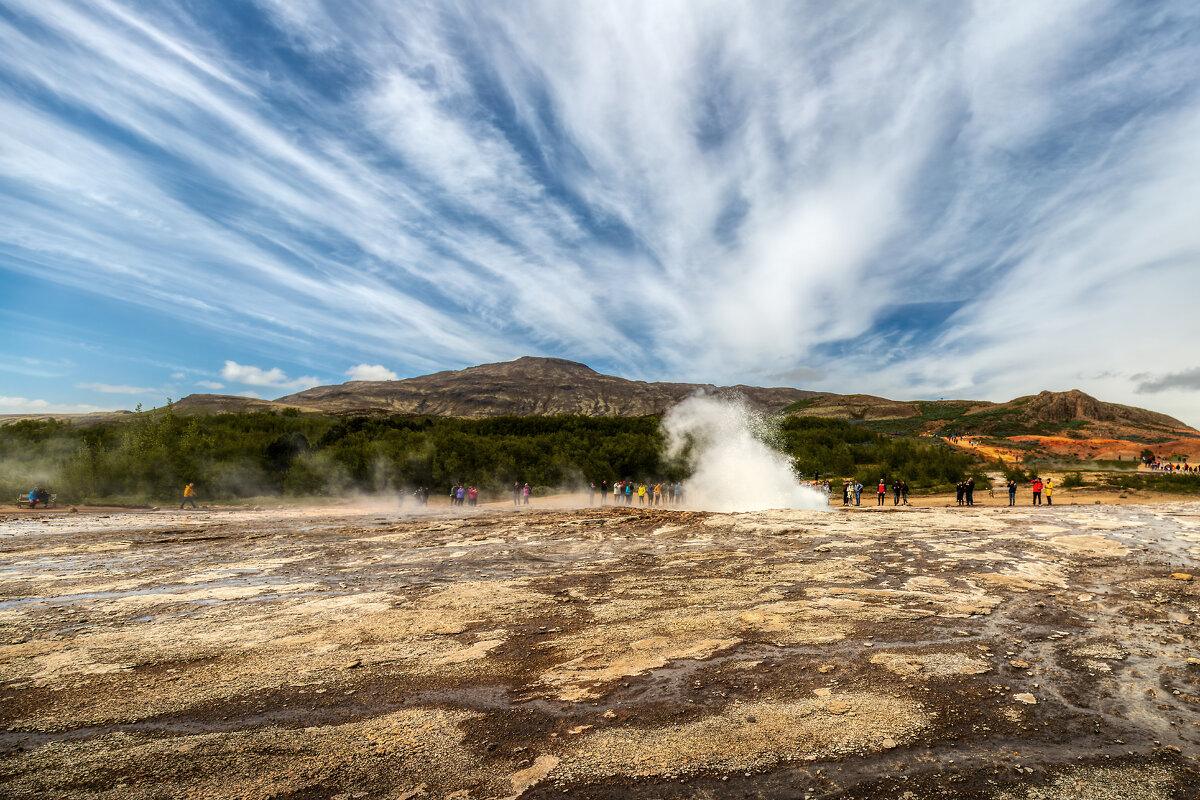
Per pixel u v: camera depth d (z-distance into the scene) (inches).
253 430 1868.8
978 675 208.8
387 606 324.8
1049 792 137.7
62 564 488.4
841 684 201.9
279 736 172.4
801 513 746.2
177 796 142.0
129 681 217.8
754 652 236.5
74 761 159.3
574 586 371.6
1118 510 759.1
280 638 267.3
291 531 717.9
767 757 155.6
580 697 196.7
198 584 398.9
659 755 157.6
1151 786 139.4
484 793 141.6
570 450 2031.3
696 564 439.5
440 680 214.2
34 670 230.4
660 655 235.8
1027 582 349.1
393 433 2074.3
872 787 140.5
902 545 490.3
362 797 140.7
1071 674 209.2
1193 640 243.8
